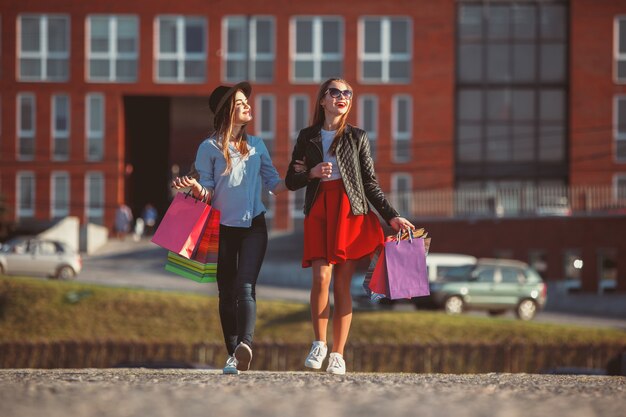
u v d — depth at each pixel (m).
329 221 11.92
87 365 50.47
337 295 12.09
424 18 90.00
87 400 7.23
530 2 90.75
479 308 56.69
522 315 57.22
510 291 57.09
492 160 90.69
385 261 12.01
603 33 90.12
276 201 90.56
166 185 97.31
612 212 73.00
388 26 90.25
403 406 7.03
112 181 90.31
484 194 77.38
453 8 90.25
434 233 75.75
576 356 49.06
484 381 9.58
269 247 83.50
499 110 90.94
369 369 48.84
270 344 48.53
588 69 90.19
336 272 12.09
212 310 56.75
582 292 72.50
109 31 90.31
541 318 60.56
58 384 8.30
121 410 6.77
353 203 11.84
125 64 90.31
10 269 67.00
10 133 90.12
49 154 90.12
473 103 90.88
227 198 12.16
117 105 90.25
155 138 97.62
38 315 56.75
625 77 90.25
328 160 11.95
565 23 90.81
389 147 90.06
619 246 72.00
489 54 90.81
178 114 94.56
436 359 48.91
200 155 12.30
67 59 90.19
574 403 7.45
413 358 48.97
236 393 7.76
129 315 56.47
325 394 7.73
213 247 12.24
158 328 55.41
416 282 11.96
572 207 75.00
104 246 86.06
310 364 11.91
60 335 55.16
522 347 49.09
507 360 49.00
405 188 90.00
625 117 90.31
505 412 6.83
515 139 90.69
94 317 56.28
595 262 72.50
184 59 90.25
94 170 90.31
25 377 9.57
